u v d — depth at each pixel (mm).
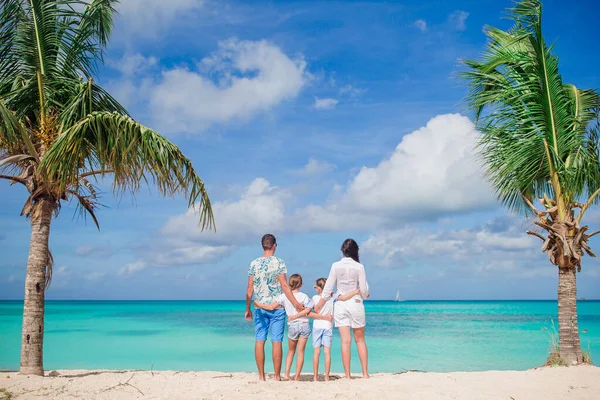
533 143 8992
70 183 8242
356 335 6715
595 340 20031
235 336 21578
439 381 6371
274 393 5453
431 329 27516
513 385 6273
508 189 9680
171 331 24953
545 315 50438
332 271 6656
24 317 7848
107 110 8906
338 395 5395
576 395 5906
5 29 8789
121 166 7938
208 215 8688
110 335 22094
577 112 9273
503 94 9266
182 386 6566
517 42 9648
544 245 8891
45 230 8148
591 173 9227
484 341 19406
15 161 8117
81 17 9383
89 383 6695
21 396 5734
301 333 6910
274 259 6457
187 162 8352
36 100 8586
